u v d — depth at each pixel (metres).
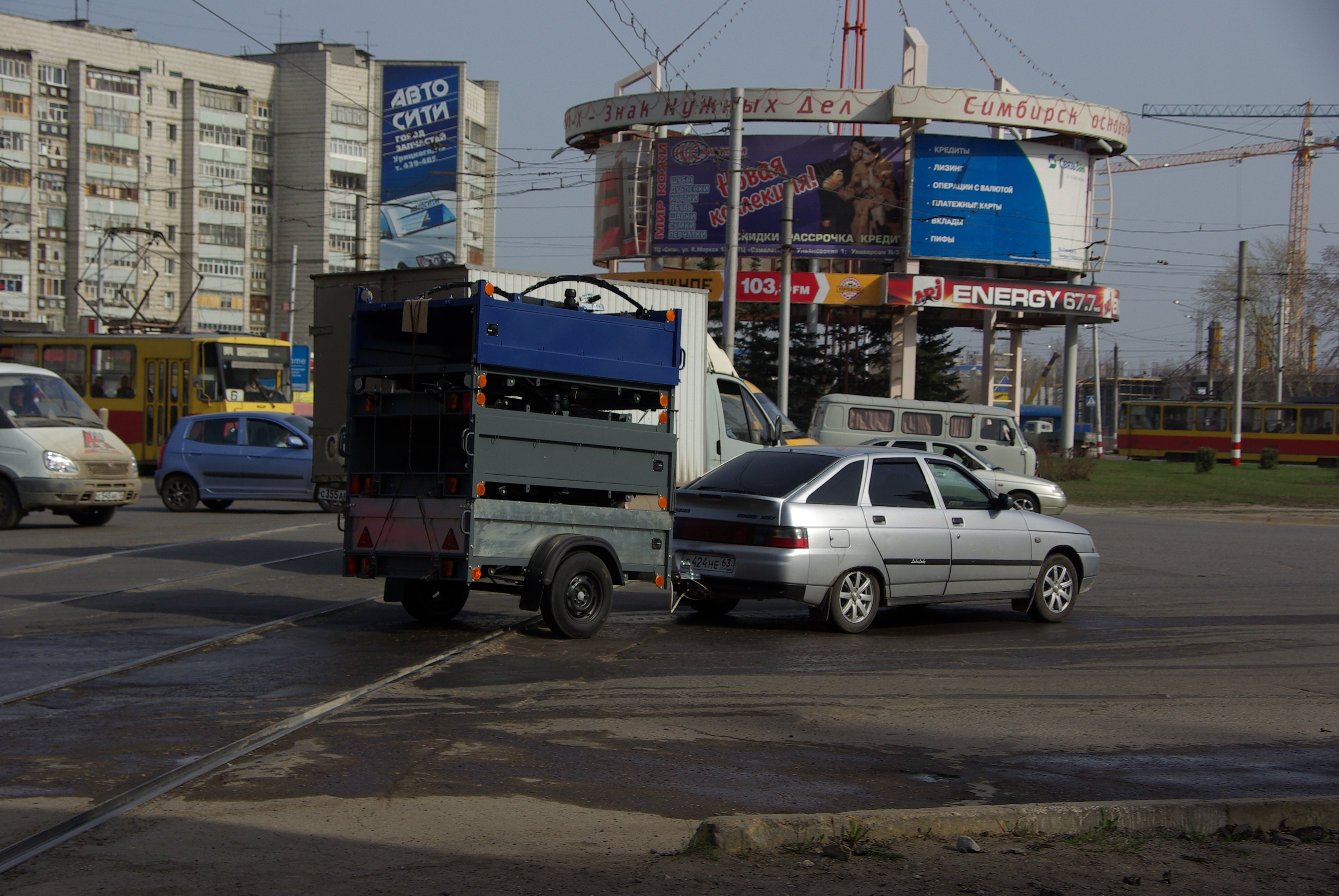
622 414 9.49
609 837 4.50
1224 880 4.12
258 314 82.88
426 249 82.50
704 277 43.69
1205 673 8.46
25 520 19.34
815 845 4.39
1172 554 18.02
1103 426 91.25
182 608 10.12
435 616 9.65
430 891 3.92
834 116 43.41
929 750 6.04
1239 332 51.72
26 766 5.32
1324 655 9.26
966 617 11.35
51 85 75.31
